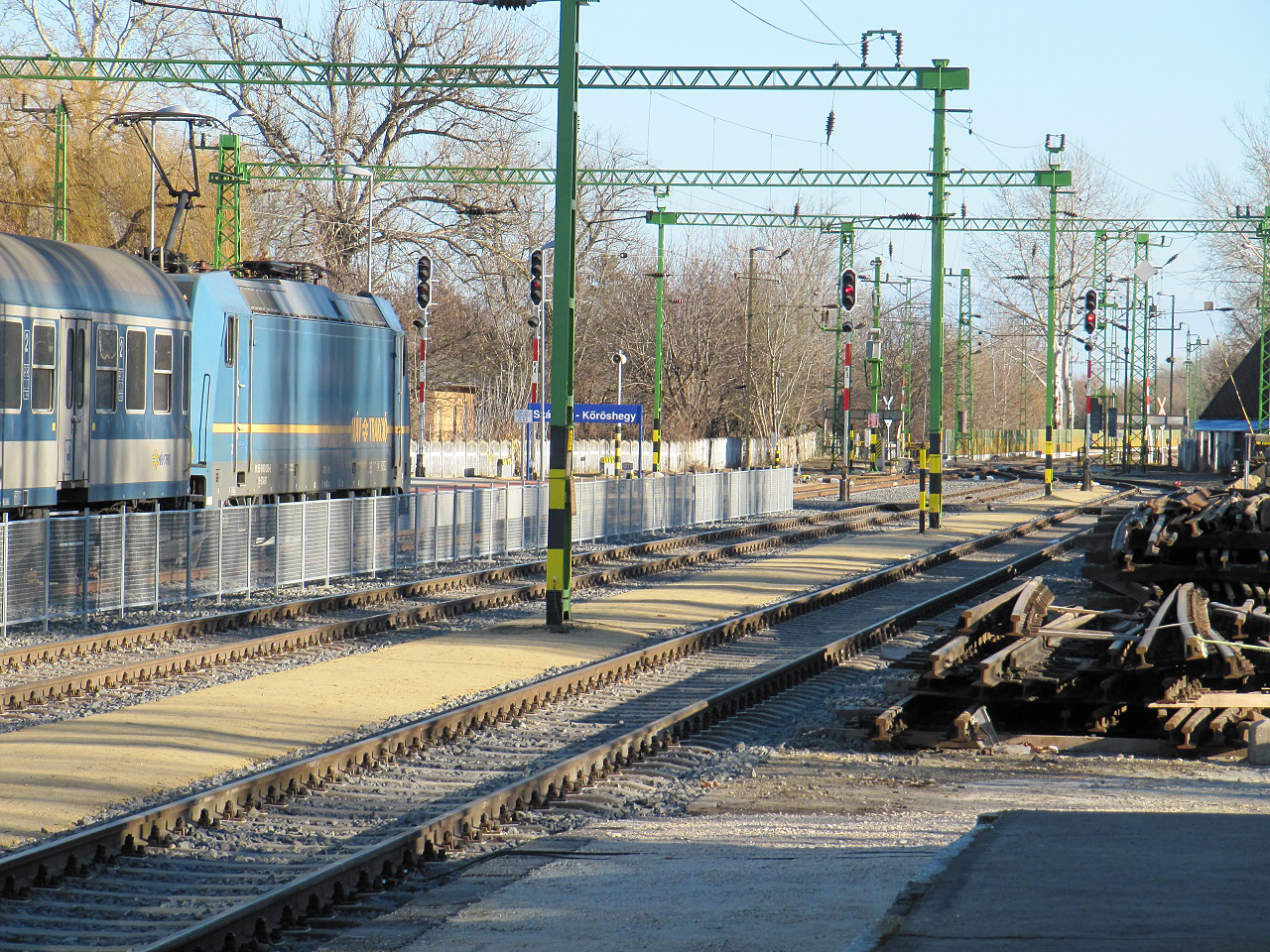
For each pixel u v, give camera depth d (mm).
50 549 54000
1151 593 51719
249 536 66562
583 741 37625
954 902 17375
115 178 139500
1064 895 17719
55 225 119938
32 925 22469
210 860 26172
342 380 88500
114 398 64562
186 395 70312
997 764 35750
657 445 166000
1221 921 16391
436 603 62969
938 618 65312
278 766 33656
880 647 56656
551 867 24438
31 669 46094
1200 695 37188
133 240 139875
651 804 31172
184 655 47125
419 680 46000
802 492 170750
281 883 24625
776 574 83500
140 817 26766
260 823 28734
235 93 173000
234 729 37438
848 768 35344
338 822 29047
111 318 64188
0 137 134000
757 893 21703
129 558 58656
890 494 173625
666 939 19109
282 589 69500
